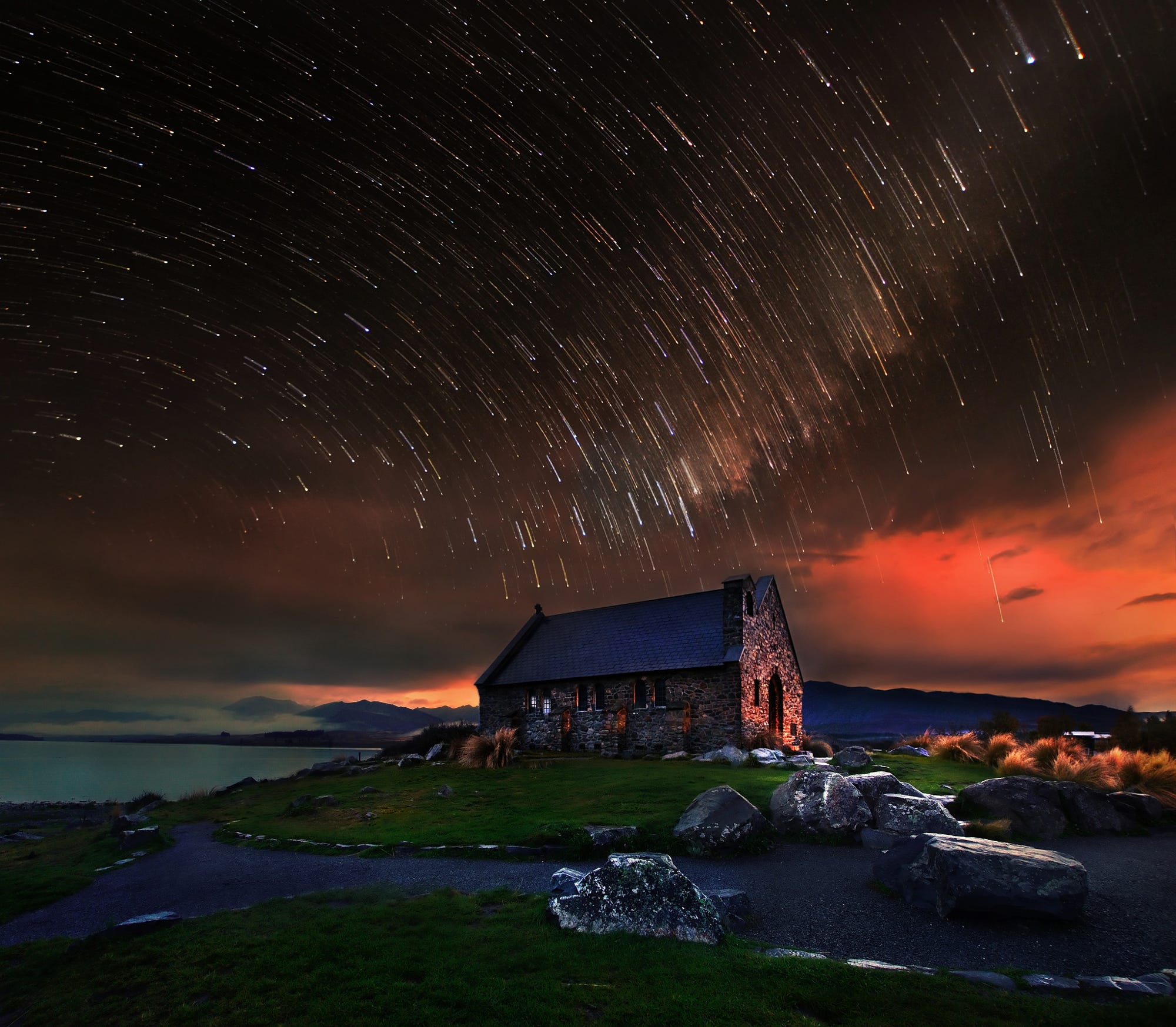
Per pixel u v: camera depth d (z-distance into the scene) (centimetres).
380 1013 784
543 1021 762
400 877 1418
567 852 1549
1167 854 1442
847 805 1650
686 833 1561
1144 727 3697
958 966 948
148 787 6356
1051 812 1623
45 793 5850
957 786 2078
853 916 1134
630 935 999
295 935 1029
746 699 3547
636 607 4531
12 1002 895
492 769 3095
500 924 1070
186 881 1524
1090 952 988
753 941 1019
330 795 2503
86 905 1381
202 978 887
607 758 3547
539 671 4384
